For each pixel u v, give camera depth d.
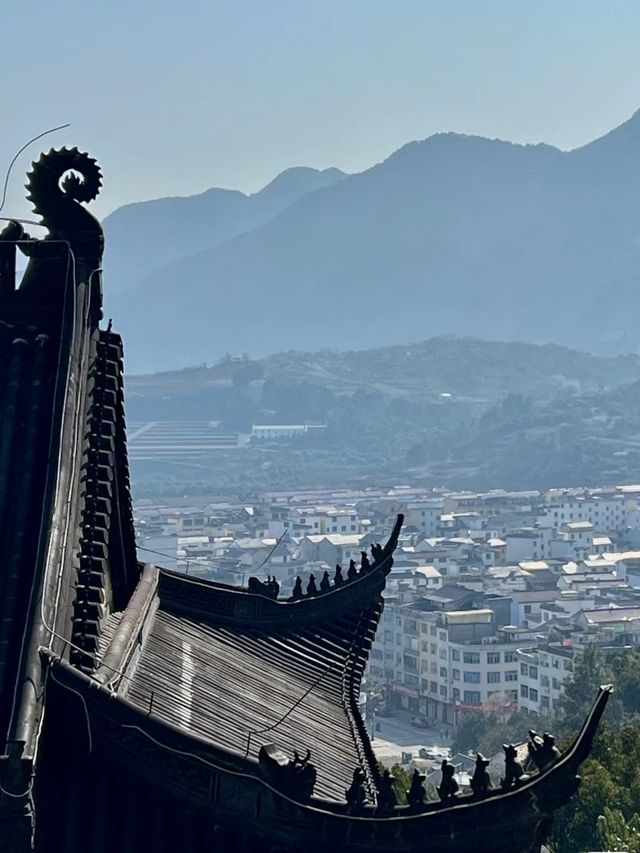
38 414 36.19
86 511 35.44
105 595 39.56
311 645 50.69
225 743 37.03
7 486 34.62
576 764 27.75
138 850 29.72
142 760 30.23
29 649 29.75
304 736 42.47
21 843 27.23
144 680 39.50
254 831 29.47
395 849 28.61
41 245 38.06
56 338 37.78
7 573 32.53
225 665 45.12
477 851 28.53
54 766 30.47
